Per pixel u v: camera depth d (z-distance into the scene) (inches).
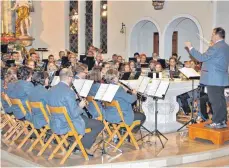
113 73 259.9
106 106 257.4
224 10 463.2
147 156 244.1
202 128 280.8
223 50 269.9
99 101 261.7
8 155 251.0
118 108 250.4
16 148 264.8
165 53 534.3
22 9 588.1
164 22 531.2
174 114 328.8
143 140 284.2
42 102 245.6
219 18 468.4
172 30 535.5
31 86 270.2
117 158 240.4
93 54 432.8
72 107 228.2
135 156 244.4
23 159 239.3
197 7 491.5
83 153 237.1
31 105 249.6
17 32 589.0
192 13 497.4
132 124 259.3
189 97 377.1
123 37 588.4
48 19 644.1
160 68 359.9
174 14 517.3
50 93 231.8
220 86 273.3
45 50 597.0
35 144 258.7
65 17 653.3
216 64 270.4
